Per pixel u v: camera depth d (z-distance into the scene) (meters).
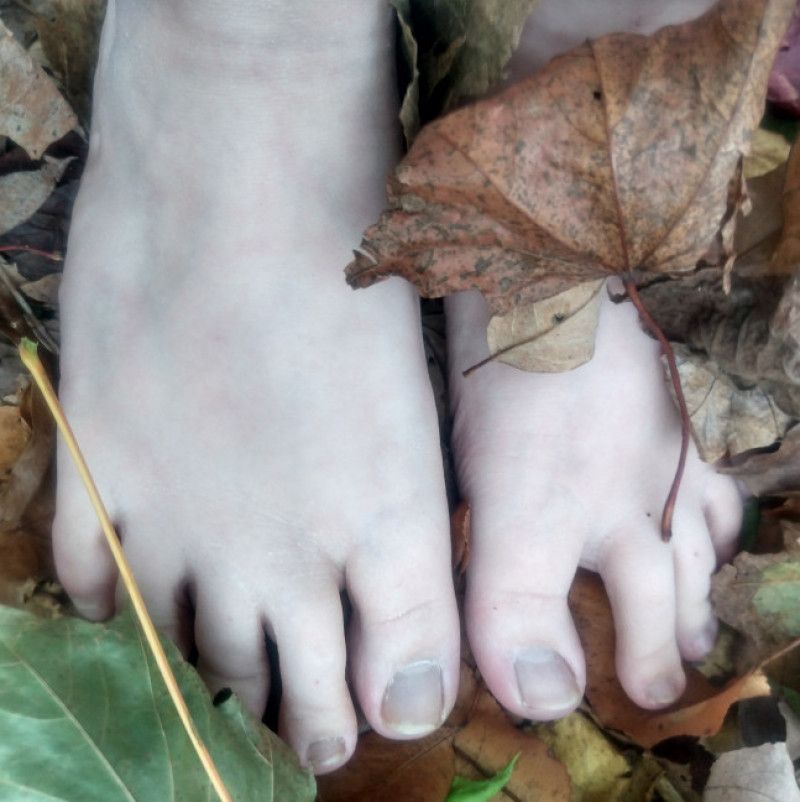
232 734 0.33
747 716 0.38
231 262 0.36
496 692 0.37
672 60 0.32
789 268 0.37
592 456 0.38
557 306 0.36
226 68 0.36
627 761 0.38
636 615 0.38
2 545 0.38
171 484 0.36
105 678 0.33
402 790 0.37
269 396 0.36
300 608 0.36
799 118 0.43
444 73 0.37
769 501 0.40
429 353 0.41
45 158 0.41
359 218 0.37
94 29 0.40
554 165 0.33
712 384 0.38
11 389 0.40
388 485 0.36
